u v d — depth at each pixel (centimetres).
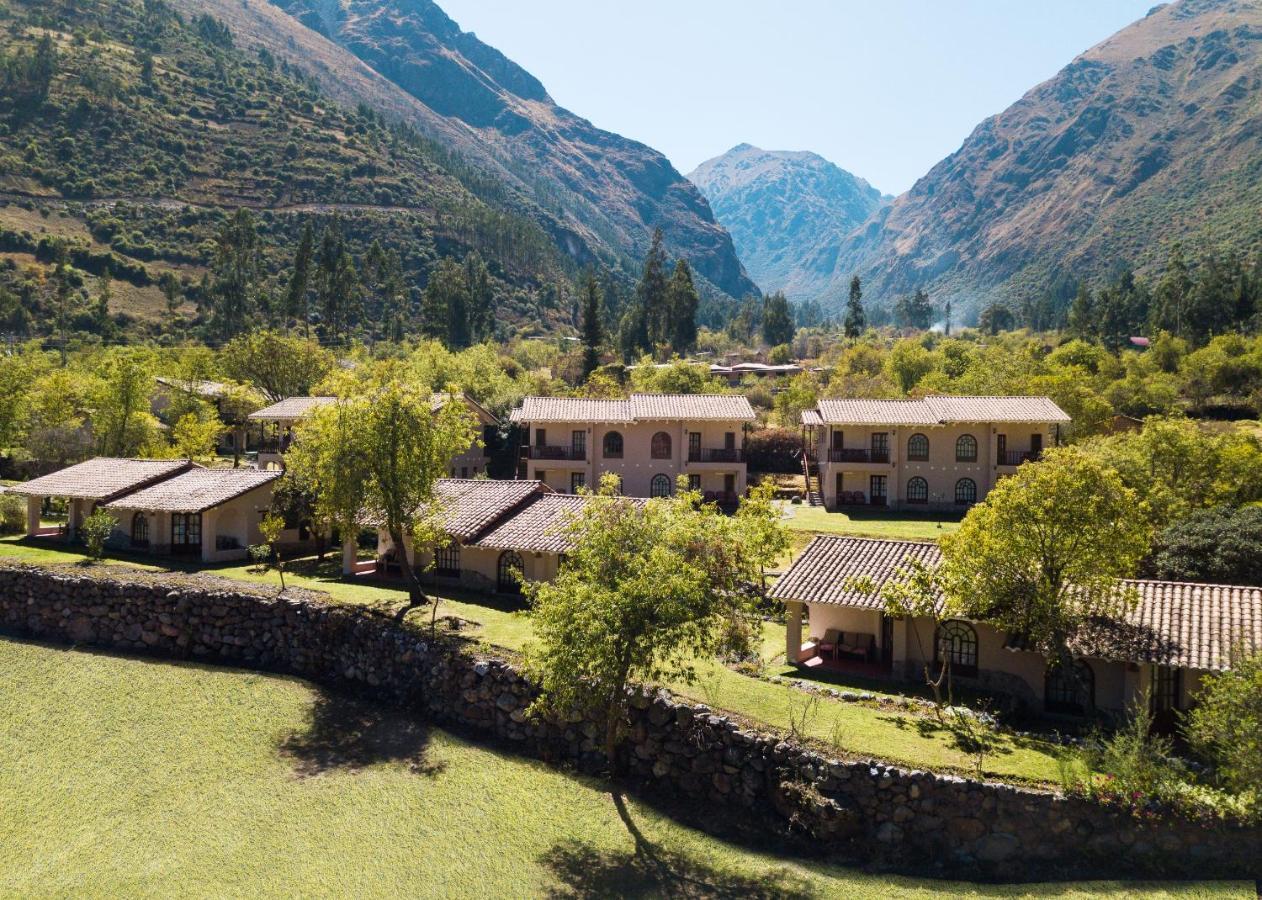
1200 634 2695
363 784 2731
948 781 2344
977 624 3125
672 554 2527
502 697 3022
